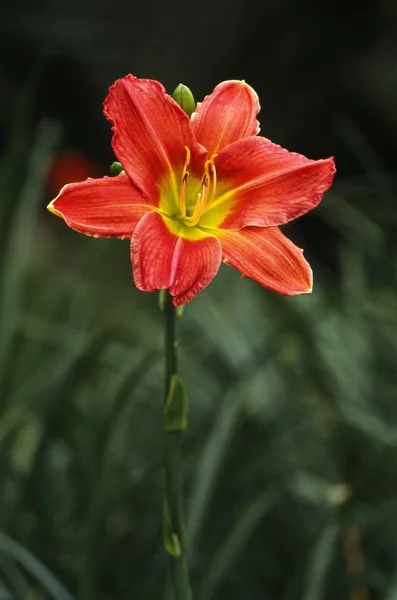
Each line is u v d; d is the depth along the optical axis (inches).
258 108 39.8
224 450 48.6
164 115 39.0
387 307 54.6
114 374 56.2
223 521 51.0
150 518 51.9
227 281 72.7
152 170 38.8
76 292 63.2
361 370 52.9
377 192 53.9
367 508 47.3
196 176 39.3
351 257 59.9
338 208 58.1
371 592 49.4
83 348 49.7
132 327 60.4
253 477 51.1
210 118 39.5
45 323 54.4
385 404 52.8
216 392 54.2
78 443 51.4
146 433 56.9
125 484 51.0
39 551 49.3
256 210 39.0
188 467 50.5
